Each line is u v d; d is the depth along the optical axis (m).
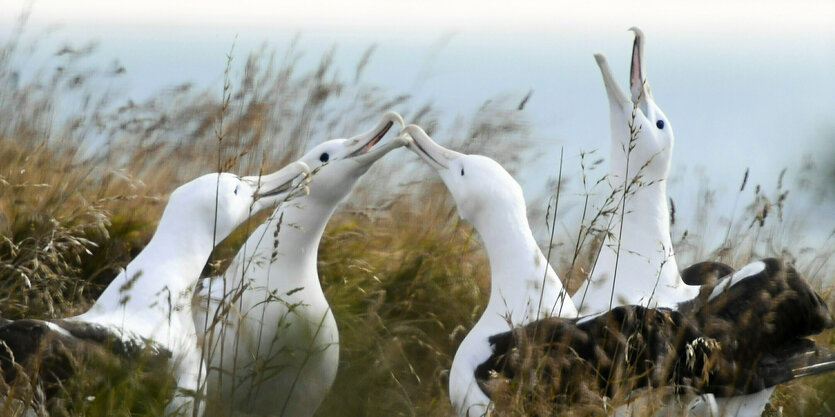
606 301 10.25
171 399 8.65
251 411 10.52
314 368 10.53
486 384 9.10
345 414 10.69
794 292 9.38
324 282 12.20
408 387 10.92
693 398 8.92
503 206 9.84
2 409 7.71
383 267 12.54
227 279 10.66
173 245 9.48
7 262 10.59
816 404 10.40
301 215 10.59
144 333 8.95
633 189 10.63
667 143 10.70
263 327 10.31
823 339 11.83
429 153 10.66
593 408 8.51
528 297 9.58
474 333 9.68
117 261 12.16
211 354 9.41
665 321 9.01
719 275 10.84
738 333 9.22
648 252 10.45
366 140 10.90
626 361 8.92
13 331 8.27
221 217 9.69
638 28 11.02
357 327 11.45
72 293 11.26
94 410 8.14
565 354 8.91
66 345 8.31
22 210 11.93
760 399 9.53
